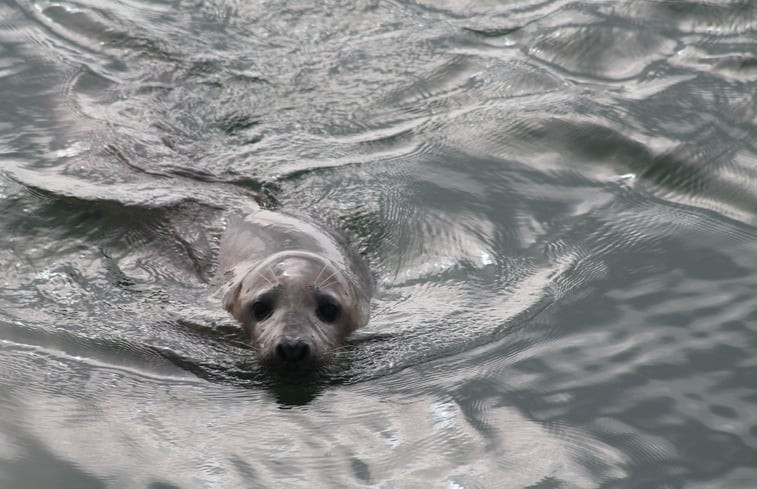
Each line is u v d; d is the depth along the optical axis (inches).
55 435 850.1
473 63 1576.0
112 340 1005.8
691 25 1670.8
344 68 1556.3
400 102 1486.2
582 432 862.5
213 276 1135.0
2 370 939.3
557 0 1756.9
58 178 1282.0
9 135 1366.9
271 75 1534.2
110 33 1611.7
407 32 1652.3
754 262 1126.4
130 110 1441.9
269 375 960.3
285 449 839.1
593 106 1453.0
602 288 1088.8
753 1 1722.4
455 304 1072.8
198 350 998.4
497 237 1194.6
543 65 1571.1
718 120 1417.3
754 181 1289.4
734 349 979.3
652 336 1002.7
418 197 1272.1
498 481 799.1
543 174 1322.6
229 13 1674.5
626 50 1604.3
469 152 1368.1
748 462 826.2
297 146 1382.9
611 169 1330.0
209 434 860.0
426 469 812.0
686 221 1214.3
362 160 1350.9
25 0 1702.8
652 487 796.0
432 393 920.9
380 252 1183.6
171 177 1301.7
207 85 1505.9
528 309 1056.2
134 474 802.8
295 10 1681.8
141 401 908.6
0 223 1193.4
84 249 1168.8
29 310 1049.5
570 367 955.3
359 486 789.9
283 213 1208.8
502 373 948.6
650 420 879.1
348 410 898.1
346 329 1023.0
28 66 1535.4
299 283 1019.3
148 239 1190.3
